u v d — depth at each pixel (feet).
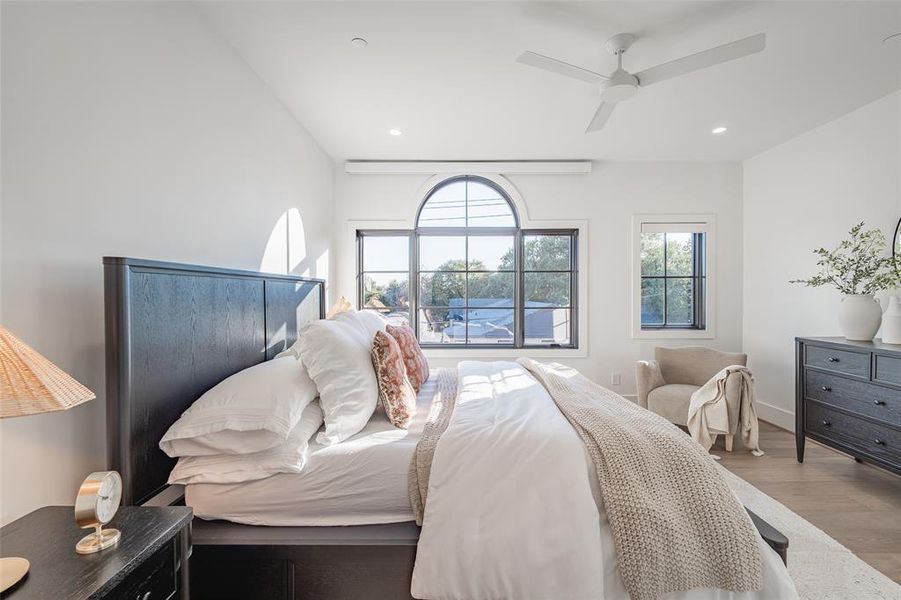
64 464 3.61
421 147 11.19
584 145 11.16
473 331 13.01
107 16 4.10
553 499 3.83
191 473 4.19
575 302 12.89
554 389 6.30
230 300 5.66
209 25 5.87
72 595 2.26
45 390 2.36
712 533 3.71
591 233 12.65
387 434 4.88
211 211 5.95
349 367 5.07
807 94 8.31
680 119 9.50
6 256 3.19
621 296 12.66
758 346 12.01
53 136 3.55
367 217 12.51
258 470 4.20
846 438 7.77
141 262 3.92
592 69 7.27
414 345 7.50
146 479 4.00
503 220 12.92
